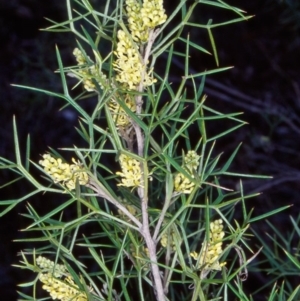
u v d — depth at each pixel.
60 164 0.43
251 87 1.41
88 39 0.44
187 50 0.43
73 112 1.44
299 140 1.34
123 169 0.44
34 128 1.43
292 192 1.23
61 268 0.47
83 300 0.46
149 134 0.42
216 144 1.33
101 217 0.51
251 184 1.22
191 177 0.41
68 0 0.44
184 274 0.46
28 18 1.52
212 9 1.40
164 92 1.35
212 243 0.45
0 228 1.33
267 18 1.39
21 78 1.42
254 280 1.05
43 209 1.32
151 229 0.52
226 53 1.42
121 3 0.44
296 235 1.10
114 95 0.42
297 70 1.40
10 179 1.36
